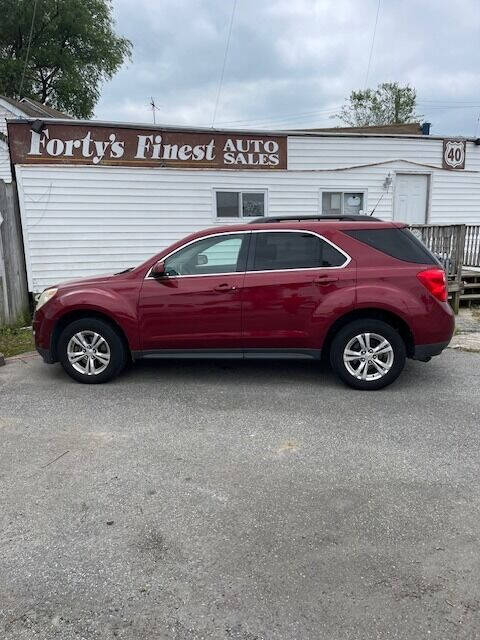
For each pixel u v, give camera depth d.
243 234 5.33
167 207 10.44
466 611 2.27
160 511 3.07
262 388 5.39
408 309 5.02
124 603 2.35
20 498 3.23
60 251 9.95
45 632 2.19
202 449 3.92
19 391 5.38
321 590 2.41
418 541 2.76
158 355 5.44
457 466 3.61
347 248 5.15
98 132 9.77
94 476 3.51
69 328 5.48
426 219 12.18
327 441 4.05
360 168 11.48
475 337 7.75
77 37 29.66
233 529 2.88
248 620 2.24
